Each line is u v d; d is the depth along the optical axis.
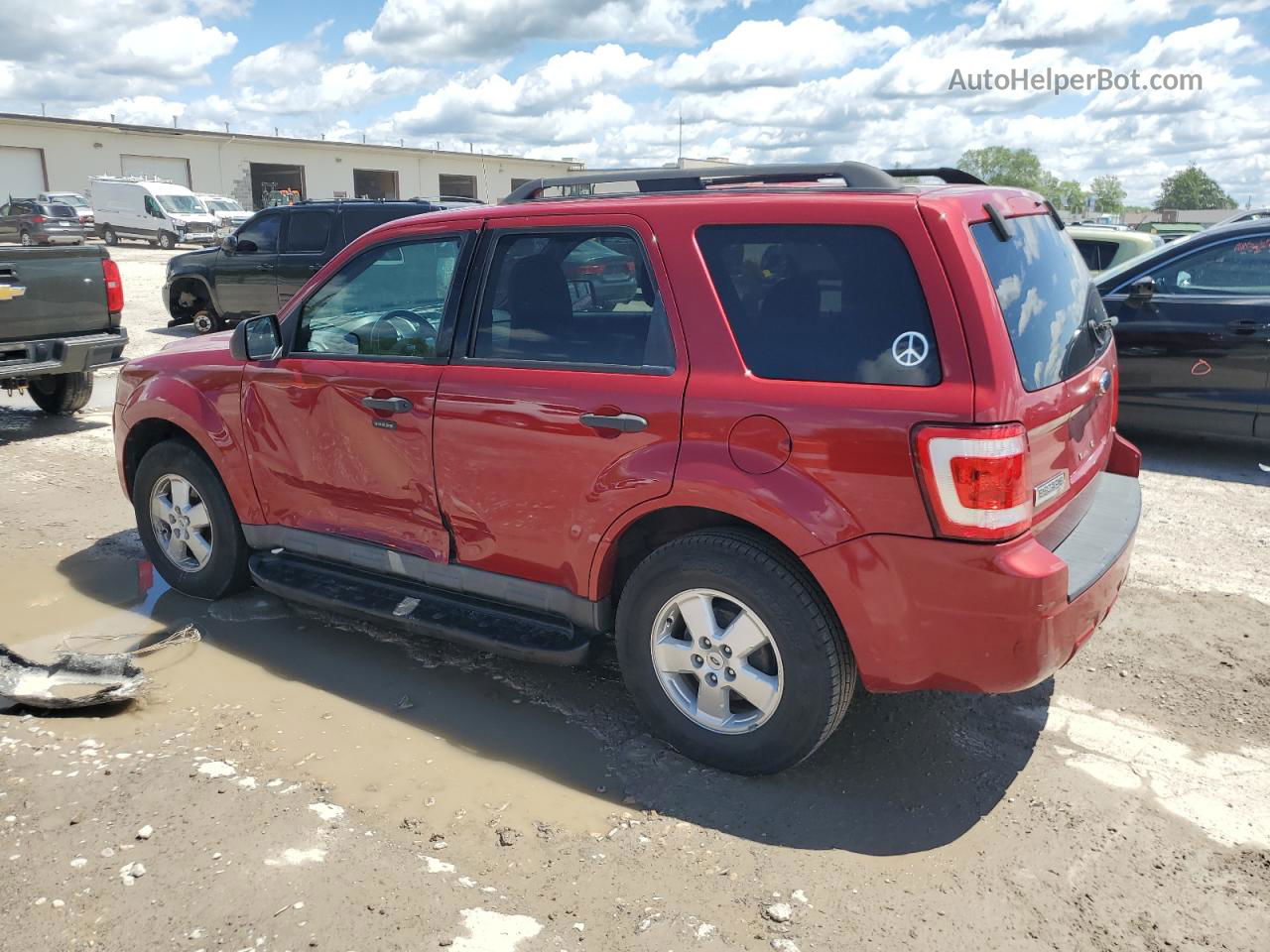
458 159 59.94
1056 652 2.83
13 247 7.76
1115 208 106.25
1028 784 3.26
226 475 4.46
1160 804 3.15
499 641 3.62
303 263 13.40
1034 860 2.87
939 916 2.62
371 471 3.96
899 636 2.88
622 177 3.68
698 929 2.56
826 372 2.92
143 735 3.54
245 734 3.55
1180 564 5.23
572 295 3.41
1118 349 7.41
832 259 2.95
